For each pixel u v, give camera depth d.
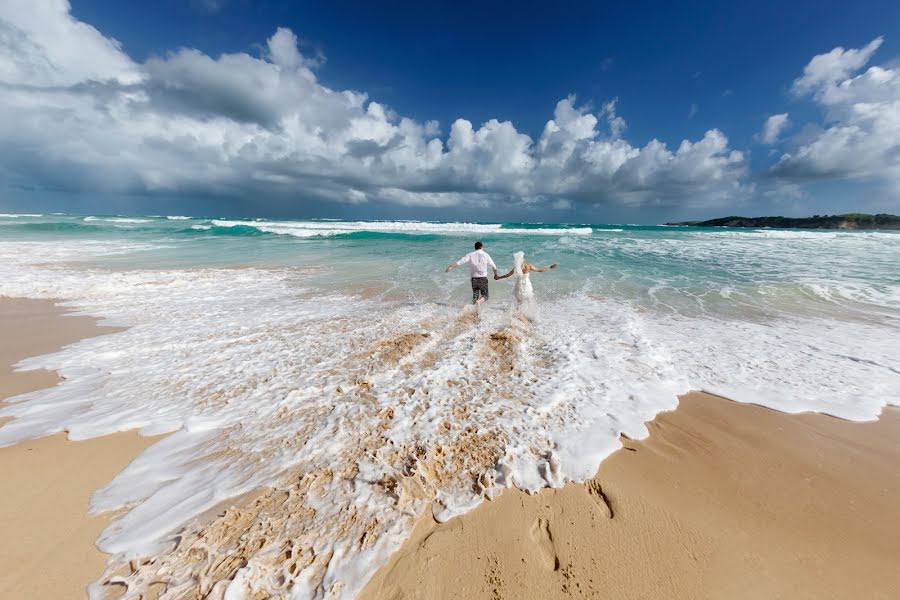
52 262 13.48
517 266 7.37
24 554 2.14
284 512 2.40
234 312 7.35
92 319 6.85
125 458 2.99
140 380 4.35
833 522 2.49
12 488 2.64
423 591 2.00
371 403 3.72
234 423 3.45
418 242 22.84
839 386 4.41
